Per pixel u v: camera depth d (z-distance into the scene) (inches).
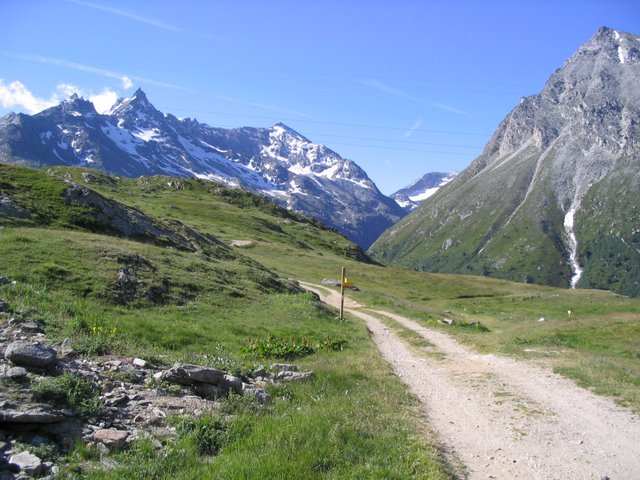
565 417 619.2
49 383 430.9
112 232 1872.5
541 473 444.8
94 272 1159.0
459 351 1178.6
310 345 1090.7
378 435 487.5
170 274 1414.9
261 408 538.9
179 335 884.6
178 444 411.2
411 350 1212.5
